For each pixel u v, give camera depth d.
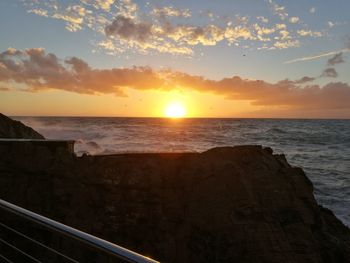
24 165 10.65
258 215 9.76
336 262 10.23
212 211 9.91
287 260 9.20
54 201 10.23
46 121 92.25
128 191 10.37
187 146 46.50
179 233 9.96
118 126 82.25
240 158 11.21
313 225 10.76
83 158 10.88
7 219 8.91
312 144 59.12
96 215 10.09
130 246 9.90
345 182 27.98
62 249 8.88
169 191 10.41
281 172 11.37
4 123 16.95
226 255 9.38
